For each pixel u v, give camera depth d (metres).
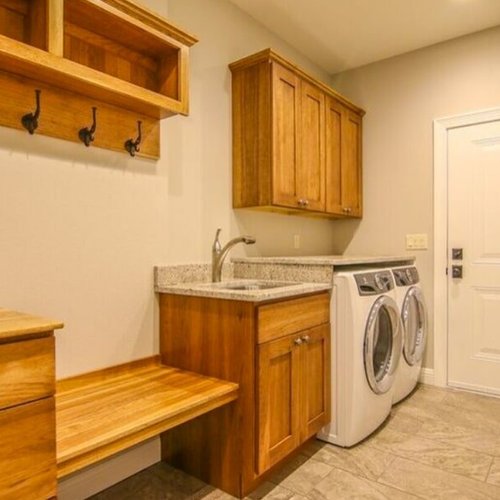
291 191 2.60
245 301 1.78
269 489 1.84
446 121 3.16
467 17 2.81
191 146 2.34
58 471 1.21
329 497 1.77
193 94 2.36
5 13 1.49
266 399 1.81
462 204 3.11
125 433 1.38
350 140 3.34
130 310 1.98
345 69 3.60
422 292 3.19
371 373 2.26
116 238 1.92
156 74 2.02
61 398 1.65
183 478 1.95
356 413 2.19
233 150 2.62
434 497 1.76
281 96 2.52
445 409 2.71
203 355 1.94
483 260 3.03
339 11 2.72
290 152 2.60
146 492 1.84
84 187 1.79
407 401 2.85
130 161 1.98
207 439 1.91
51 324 1.11
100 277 1.85
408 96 3.32
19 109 1.55
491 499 1.75
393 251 3.40
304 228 3.33
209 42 2.47
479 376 3.03
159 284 2.11
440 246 3.18
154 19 1.80
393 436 2.33
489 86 2.99
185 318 2.00
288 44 3.14
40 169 1.64
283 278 2.43
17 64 1.42
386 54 3.34
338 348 2.22
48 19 1.44
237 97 2.59
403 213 3.35
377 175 3.48
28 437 1.07
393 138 3.40
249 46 2.76
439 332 3.18
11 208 1.56
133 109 1.90
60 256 1.71
